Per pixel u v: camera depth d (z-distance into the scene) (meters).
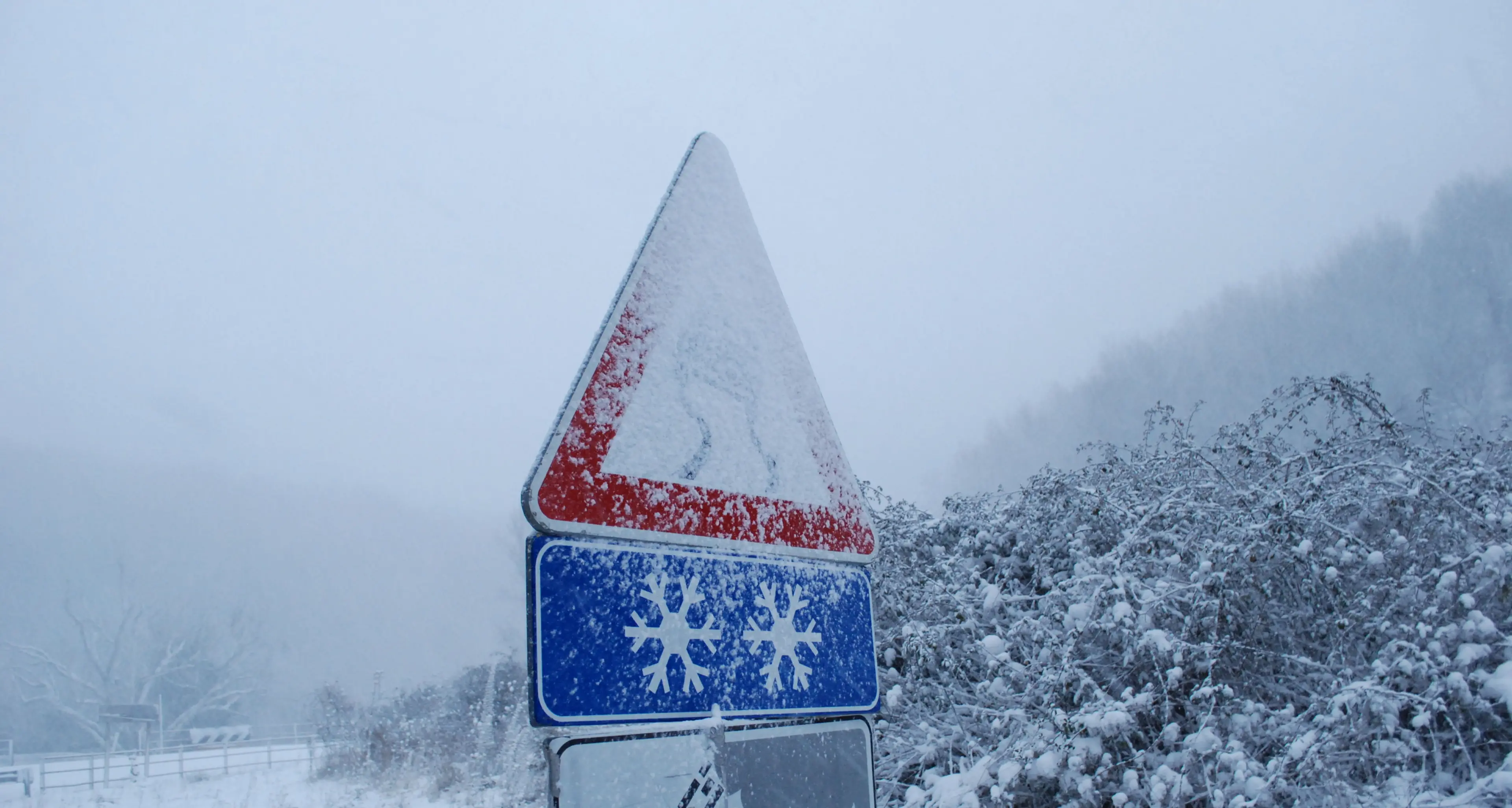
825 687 1.75
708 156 1.94
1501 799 2.93
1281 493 4.07
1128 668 4.11
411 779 11.93
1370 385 4.78
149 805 13.25
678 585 1.56
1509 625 3.61
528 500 1.43
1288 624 4.00
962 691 4.73
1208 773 3.53
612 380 1.60
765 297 1.92
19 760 22.88
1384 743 3.28
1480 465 4.16
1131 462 5.79
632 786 1.41
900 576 5.61
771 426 1.83
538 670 1.36
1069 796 3.78
